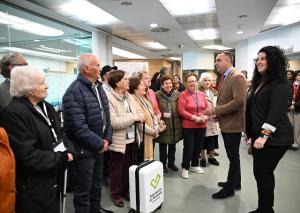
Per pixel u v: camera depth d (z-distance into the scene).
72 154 1.88
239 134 2.80
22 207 1.52
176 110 3.64
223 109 2.71
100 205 2.53
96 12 5.20
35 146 1.58
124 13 5.19
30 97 1.63
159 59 14.51
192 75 3.58
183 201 2.86
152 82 4.76
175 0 4.72
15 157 1.49
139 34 7.53
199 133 3.61
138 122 2.80
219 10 5.04
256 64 2.20
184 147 3.53
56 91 4.57
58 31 5.88
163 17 5.57
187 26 6.63
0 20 4.38
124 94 2.81
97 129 2.18
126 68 5.29
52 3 4.54
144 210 2.45
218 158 4.47
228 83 2.75
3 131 1.39
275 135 2.03
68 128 2.09
